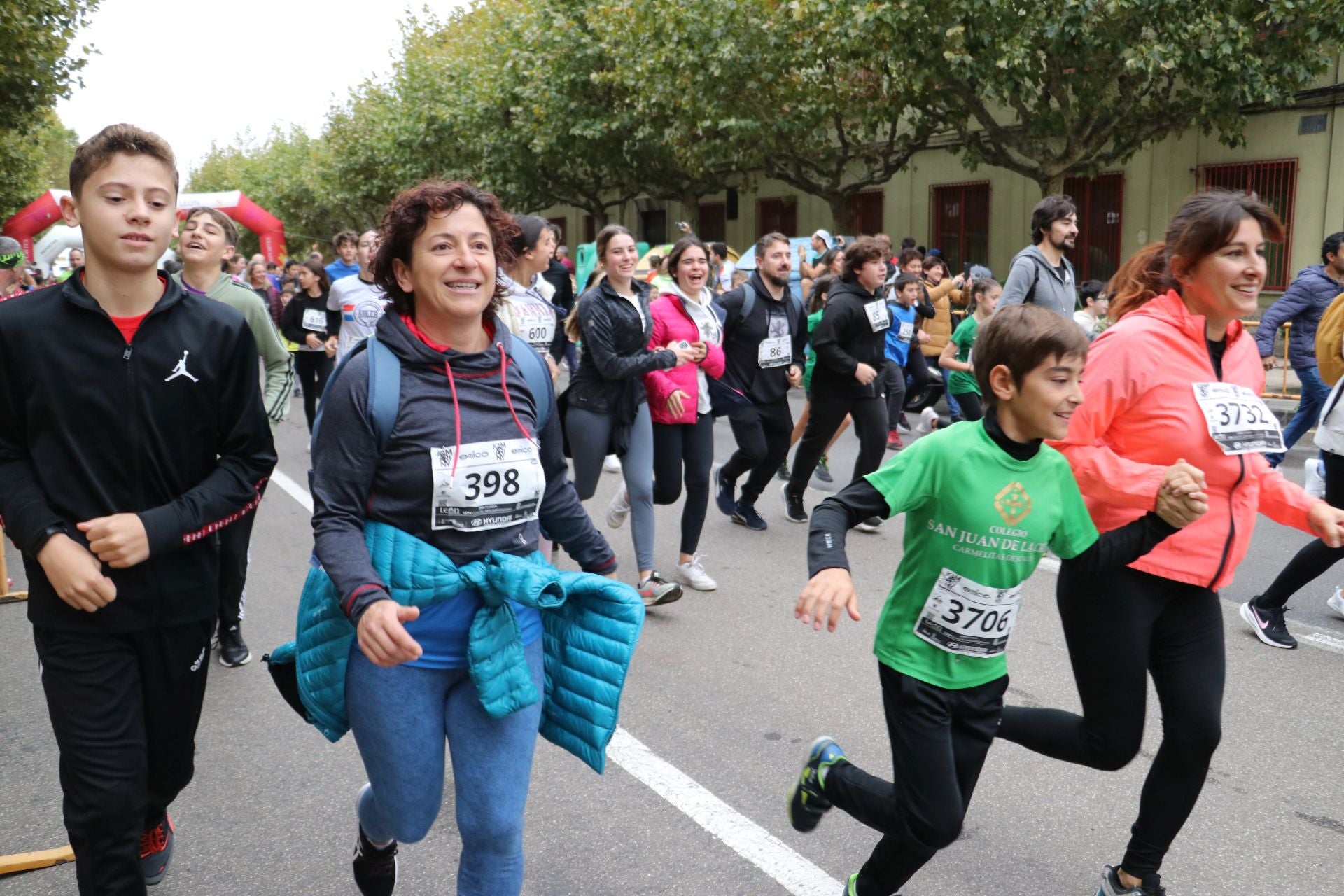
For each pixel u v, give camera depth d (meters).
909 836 2.66
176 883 3.25
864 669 4.94
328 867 3.35
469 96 27.09
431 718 2.42
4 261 6.00
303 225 51.06
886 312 7.01
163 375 2.55
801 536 7.35
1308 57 14.39
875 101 17.44
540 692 2.46
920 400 12.66
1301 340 8.33
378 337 2.41
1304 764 3.94
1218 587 2.90
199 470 2.65
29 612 2.56
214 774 3.98
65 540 2.42
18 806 3.78
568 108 23.23
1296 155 16.52
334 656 2.44
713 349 5.80
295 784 3.90
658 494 5.98
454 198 2.39
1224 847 3.38
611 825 3.55
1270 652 5.07
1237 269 2.77
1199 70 14.40
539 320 5.43
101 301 2.53
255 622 5.78
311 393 10.80
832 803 2.89
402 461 2.36
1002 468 2.60
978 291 9.08
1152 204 18.47
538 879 3.22
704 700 4.60
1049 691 4.65
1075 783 3.82
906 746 2.66
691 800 3.71
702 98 18.81
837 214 21.03
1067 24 14.01
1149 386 2.85
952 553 2.62
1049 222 6.47
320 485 2.35
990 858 3.33
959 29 14.26
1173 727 2.87
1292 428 8.52
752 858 3.33
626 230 5.55
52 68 17.67
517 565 2.34
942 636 2.64
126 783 2.52
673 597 5.71
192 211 5.00
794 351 7.25
